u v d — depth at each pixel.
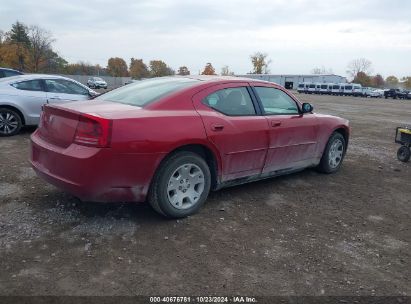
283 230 4.24
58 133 4.00
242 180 5.01
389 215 4.90
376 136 12.03
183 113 4.25
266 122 5.05
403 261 3.72
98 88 57.69
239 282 3.20
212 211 4.61
